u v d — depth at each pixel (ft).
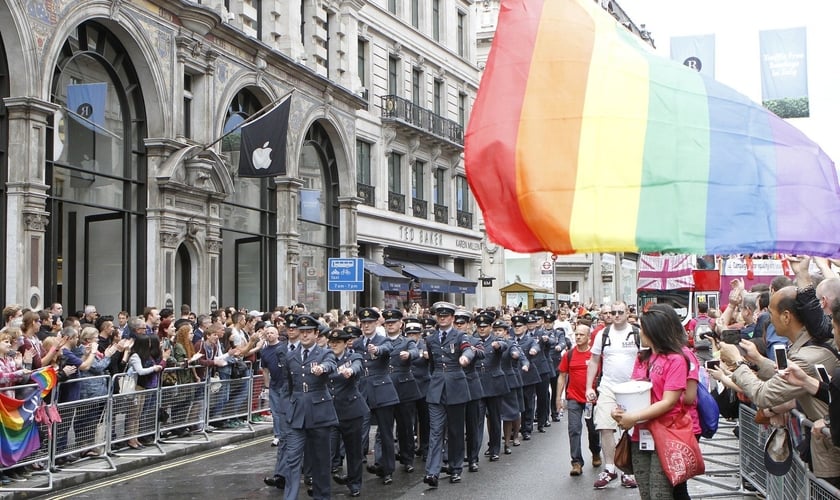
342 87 99.25
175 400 47.47
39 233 58.18
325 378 33.60
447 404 38.42
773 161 19.63
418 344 44.57
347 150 102.37
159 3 71.20
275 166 73.36
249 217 86.48
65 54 63.82
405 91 120.16
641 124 20.02
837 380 17.29
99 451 41.86
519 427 51.16
